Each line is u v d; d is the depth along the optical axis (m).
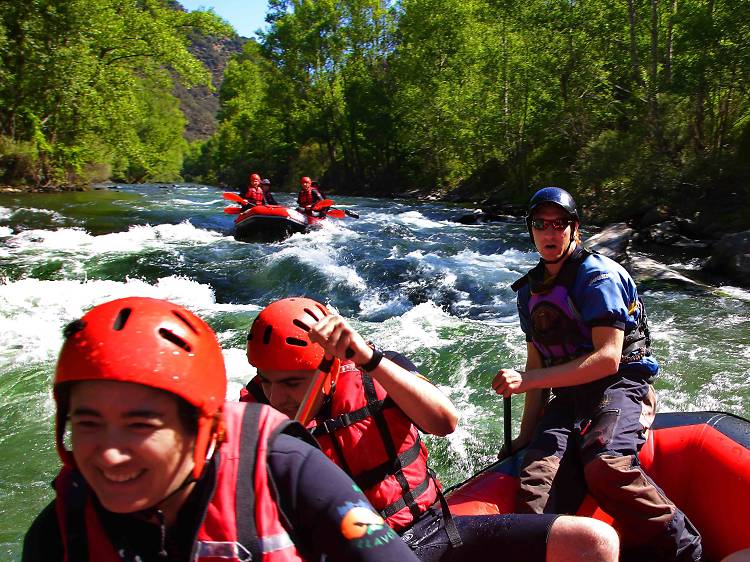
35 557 1.22
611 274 2.66
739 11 14.89
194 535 1.17
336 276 10.01
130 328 1.09
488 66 25.03
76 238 13.59
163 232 14.92
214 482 1.19
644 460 2.80
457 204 26.02
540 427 2.77
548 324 2.76
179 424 1.11
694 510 2.75
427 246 13.14
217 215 19.16
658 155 16.58
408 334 7.20
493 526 2.02
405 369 2.03
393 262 10.86
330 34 41.03
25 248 12.19
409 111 33.69
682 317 8.09
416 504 2.07
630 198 16.31
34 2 21.98
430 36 33.19
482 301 9.02
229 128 59.12
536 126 22.84
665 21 19.39
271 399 2.05
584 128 21.27
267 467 1.24
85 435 1.08
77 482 1.22
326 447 2.05
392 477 2.05
